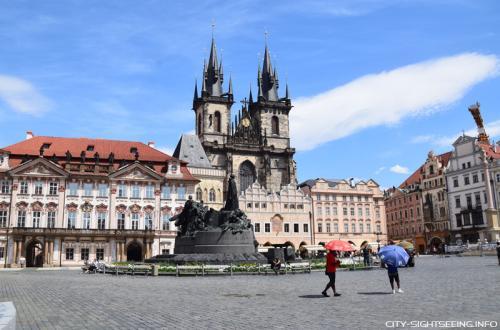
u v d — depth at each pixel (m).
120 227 91.94
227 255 41.69
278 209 119.06
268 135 149.25
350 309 17.16
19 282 35.75
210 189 116.19
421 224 136.88
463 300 18.75
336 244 36.12
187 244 43.72
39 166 89.06
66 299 22.14
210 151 137.88
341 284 28.42
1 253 84.62
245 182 140.38
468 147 121.25
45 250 86.12
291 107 153.25
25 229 85.31
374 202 131.38
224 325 14.32
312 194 123.44
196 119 151.38
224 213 44.81
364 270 44.97
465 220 120.06
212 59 151.38
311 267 43.16
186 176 97.81
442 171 130.12
